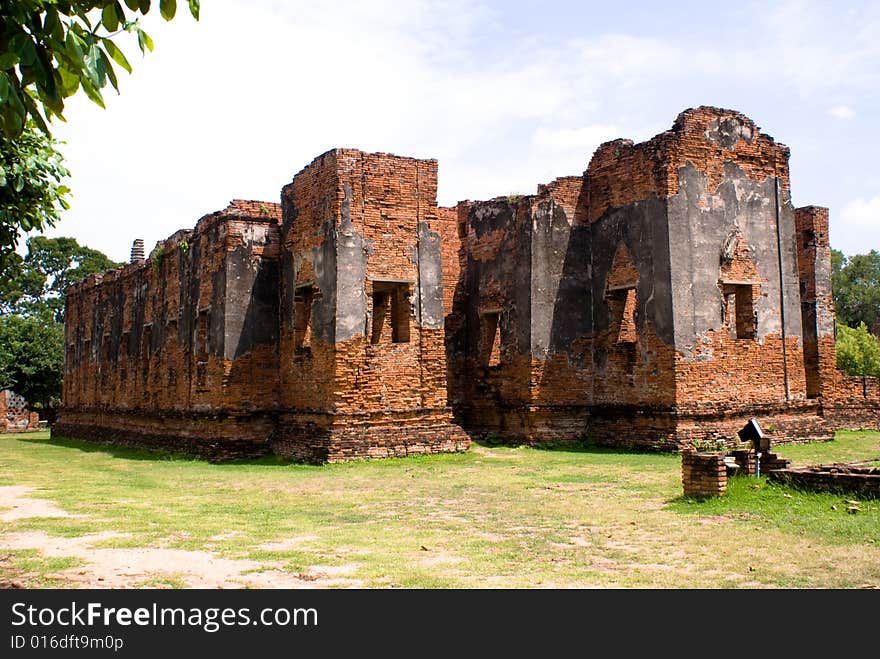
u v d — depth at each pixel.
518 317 19.84
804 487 9.75
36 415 41.47
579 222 19.97
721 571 6.70
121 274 28.95
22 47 3.99
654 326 17.86
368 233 17.27
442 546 8.00
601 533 8.52
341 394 16.50
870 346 33.56
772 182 19.56
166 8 4.18
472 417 21.27
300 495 11.98
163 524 9.50
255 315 19.09
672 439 16.98
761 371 18.73
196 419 20.05
